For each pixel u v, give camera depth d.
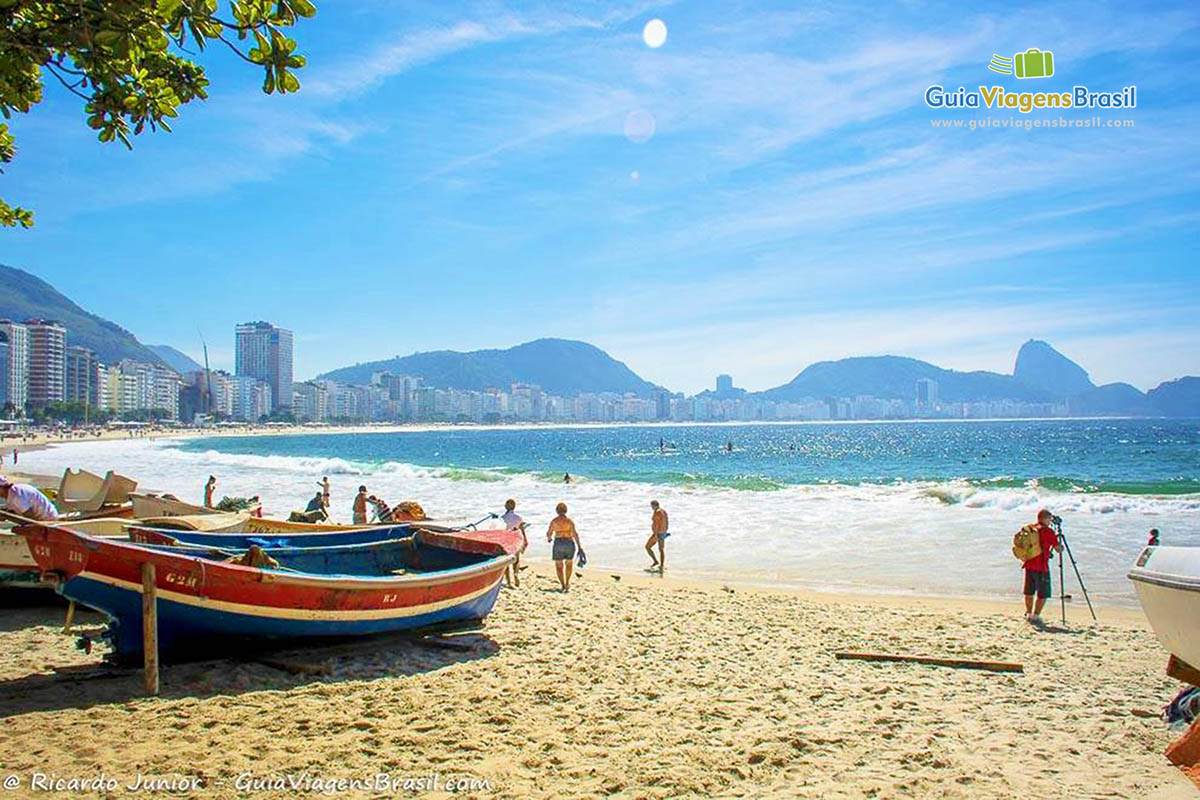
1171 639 6.62
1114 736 6.60
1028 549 11.63
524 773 5.62
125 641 7.48
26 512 10.84
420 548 11.05
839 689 7.93
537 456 82.69
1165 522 21.89
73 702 6.90
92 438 152.75
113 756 5.72
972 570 16.14
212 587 7.38
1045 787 5.52
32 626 9.87
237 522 11.73
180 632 7.52
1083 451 71.00
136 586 7.18
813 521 23.59
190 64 4.92
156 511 12.95
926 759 6.01
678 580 15.34
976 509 25.83
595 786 5.41
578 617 11.29
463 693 7.46
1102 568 16.12
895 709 7.31
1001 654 9.52
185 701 6.96
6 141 6.47
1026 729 6.78
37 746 5.88
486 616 10.52
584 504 28.97
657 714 6.98
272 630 7.88
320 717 6.67
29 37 4.35
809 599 13.19
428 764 5.74
